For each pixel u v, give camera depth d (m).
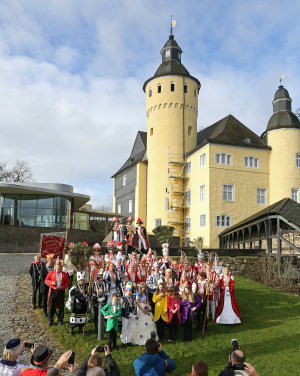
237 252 21.23
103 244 23.78
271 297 14.36
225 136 35.69
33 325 9.77
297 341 9.74
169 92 40.09
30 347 4.75
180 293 9.71
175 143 39.53
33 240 28.45
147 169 42.38
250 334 10.20
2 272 16.25
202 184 35.06
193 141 40.53
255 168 35.84
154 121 40.59
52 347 8.47
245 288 15.71
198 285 10.51
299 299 14.23
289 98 37.44
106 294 9.13
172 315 9.45
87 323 10.28
